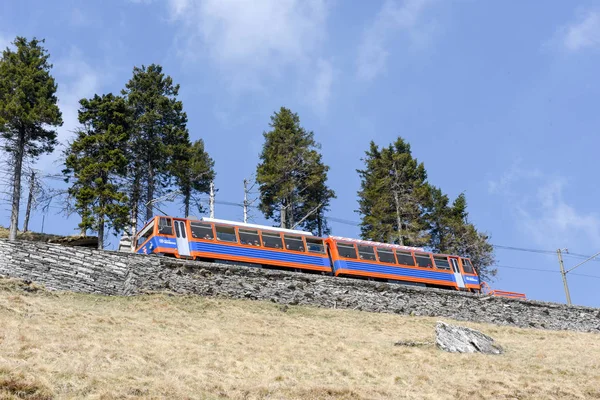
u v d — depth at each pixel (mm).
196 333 26703
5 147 44781
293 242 39250
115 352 21188
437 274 43688
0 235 47688
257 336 27547
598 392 21719
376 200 56500
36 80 48781
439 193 61781
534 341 33938
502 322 41188
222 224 37406
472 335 28719
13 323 23422
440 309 39781
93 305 29828
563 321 43406
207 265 34656
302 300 36156
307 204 56719
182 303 32094
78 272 31797
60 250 31906
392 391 20375
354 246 41594
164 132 53656
